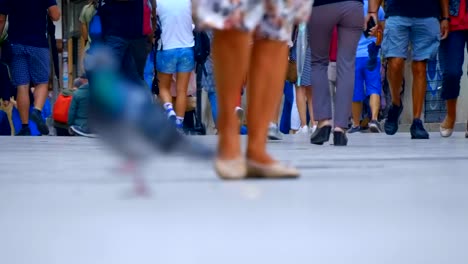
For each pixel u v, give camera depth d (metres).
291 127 29.97
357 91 30.02
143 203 6.27
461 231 5.09
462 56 22.06
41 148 16.38
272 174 8.47
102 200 6.47
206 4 8.11
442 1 21.36
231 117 8.30
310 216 5.59
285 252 4.30
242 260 4.07
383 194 7.02
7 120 29.22
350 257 4.22
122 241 4.58
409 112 39.59
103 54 5.61
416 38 21.03
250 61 8.49
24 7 24.23
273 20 8.34
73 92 27.41
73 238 4.68
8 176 9.02
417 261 4.22
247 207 6.03
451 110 23.38
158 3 23.81
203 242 4.55
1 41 24.41
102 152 14.67
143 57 19.75
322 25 16.06
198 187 7.48
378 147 16.59
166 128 5.71
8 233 4.86
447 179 8.56
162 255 4.17
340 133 16.95
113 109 5.58
